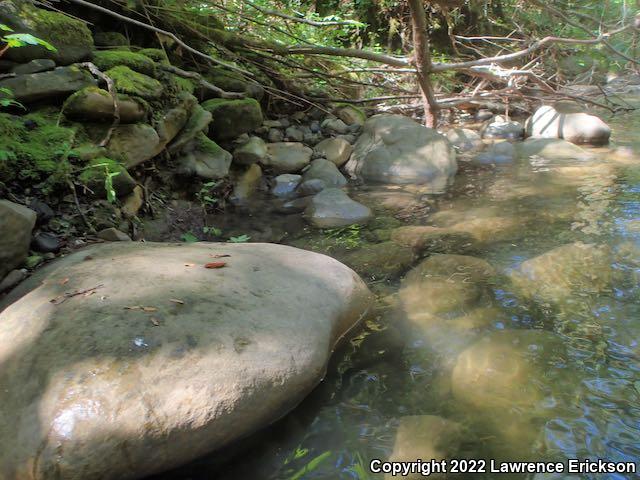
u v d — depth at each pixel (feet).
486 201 13.25
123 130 10.61
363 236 11.16
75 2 11.55
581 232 10.70
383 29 27.81
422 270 9.23
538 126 21.03
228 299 6.35
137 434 4.86
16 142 8.91
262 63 17.89
